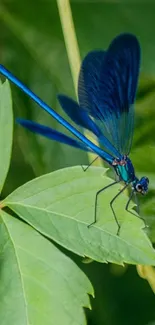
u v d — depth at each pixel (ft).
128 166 2.52
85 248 2.42
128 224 2.43
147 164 2.58
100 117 2.53
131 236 2.43
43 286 2.42
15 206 2.43
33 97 2.55
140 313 2.74
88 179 2.44
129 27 2.72
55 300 2.41
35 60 2.73
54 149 2.69
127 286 2.72
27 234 2.43
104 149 2.56
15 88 2.70
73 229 2.43
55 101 2.72
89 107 2.52
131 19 2.73
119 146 2.53
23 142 2.69
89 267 2.72
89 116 2.53
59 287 2.42
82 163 2.69
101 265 2.72
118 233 2.43
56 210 2.43
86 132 2.55
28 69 2.73
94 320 2.71
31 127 2.53
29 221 2.43
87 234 2.43
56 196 2.44
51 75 2.73
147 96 2.59
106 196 2.44
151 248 2.42
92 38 2.72
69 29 2.55
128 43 2.49
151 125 2.59
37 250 2.42
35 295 2.41
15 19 2.73
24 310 2.41
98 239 2.43
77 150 2.69
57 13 2.74
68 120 2.70
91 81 2.51
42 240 2.43
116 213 2.43
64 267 2.42
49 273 2.42
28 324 2.41
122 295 2.74
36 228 2.43
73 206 2.43
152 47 2.71
